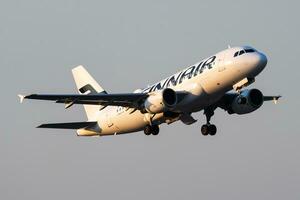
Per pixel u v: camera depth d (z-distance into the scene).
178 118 166.50
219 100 169.12
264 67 155.12
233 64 154.88
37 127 174.75
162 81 167.50
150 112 161.38
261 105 167.38
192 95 158.88
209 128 173.88
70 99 161.50
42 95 156.12
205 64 159.00
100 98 162.88
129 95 162.38
